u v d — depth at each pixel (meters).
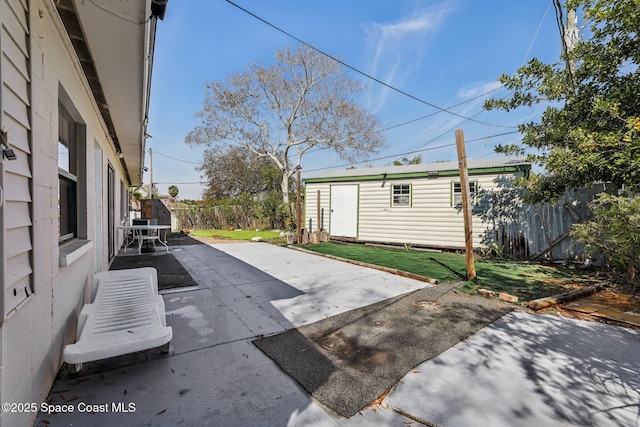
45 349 1.91
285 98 18.69
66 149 3.02
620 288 4.91
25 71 1.65
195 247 9.67
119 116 4.59
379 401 2.03
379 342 2.92
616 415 1.91
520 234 8.04
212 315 3.57
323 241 11.63
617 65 4.97
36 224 1.77
